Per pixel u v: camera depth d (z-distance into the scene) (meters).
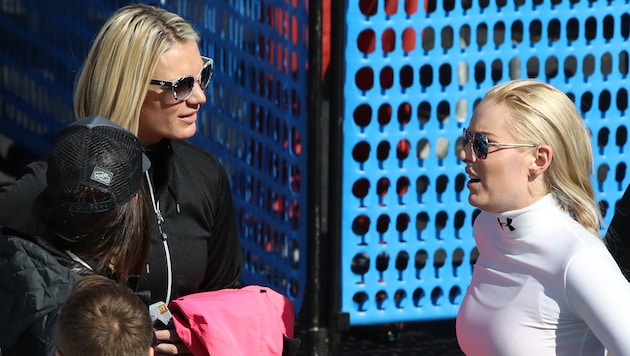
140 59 10.02
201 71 10.60
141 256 9.27
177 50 10.23
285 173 15.66
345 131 15.07
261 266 16.67
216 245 11.16
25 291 8.40
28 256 8.52
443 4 15.14
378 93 15.07
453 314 16.03
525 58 15.64
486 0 15.34
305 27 14.94
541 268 9.23
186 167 10.77
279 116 15.64
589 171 9.78
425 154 15.58
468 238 15.90
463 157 9.88
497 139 9.48
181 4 17.67
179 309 9.80
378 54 14.94
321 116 15.04
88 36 21.70
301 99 15.19
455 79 15.37
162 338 9.69
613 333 8.75
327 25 15.96
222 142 17.17
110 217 8.61
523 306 9.34
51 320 8.34
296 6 15.07
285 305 10.60
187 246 10.61
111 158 8.65
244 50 16.28
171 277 10.48
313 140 15.06
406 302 15.80
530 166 9.46
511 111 9.50
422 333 19.80
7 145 24.52
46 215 8.77
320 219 15.34
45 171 9.34
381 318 15.72
